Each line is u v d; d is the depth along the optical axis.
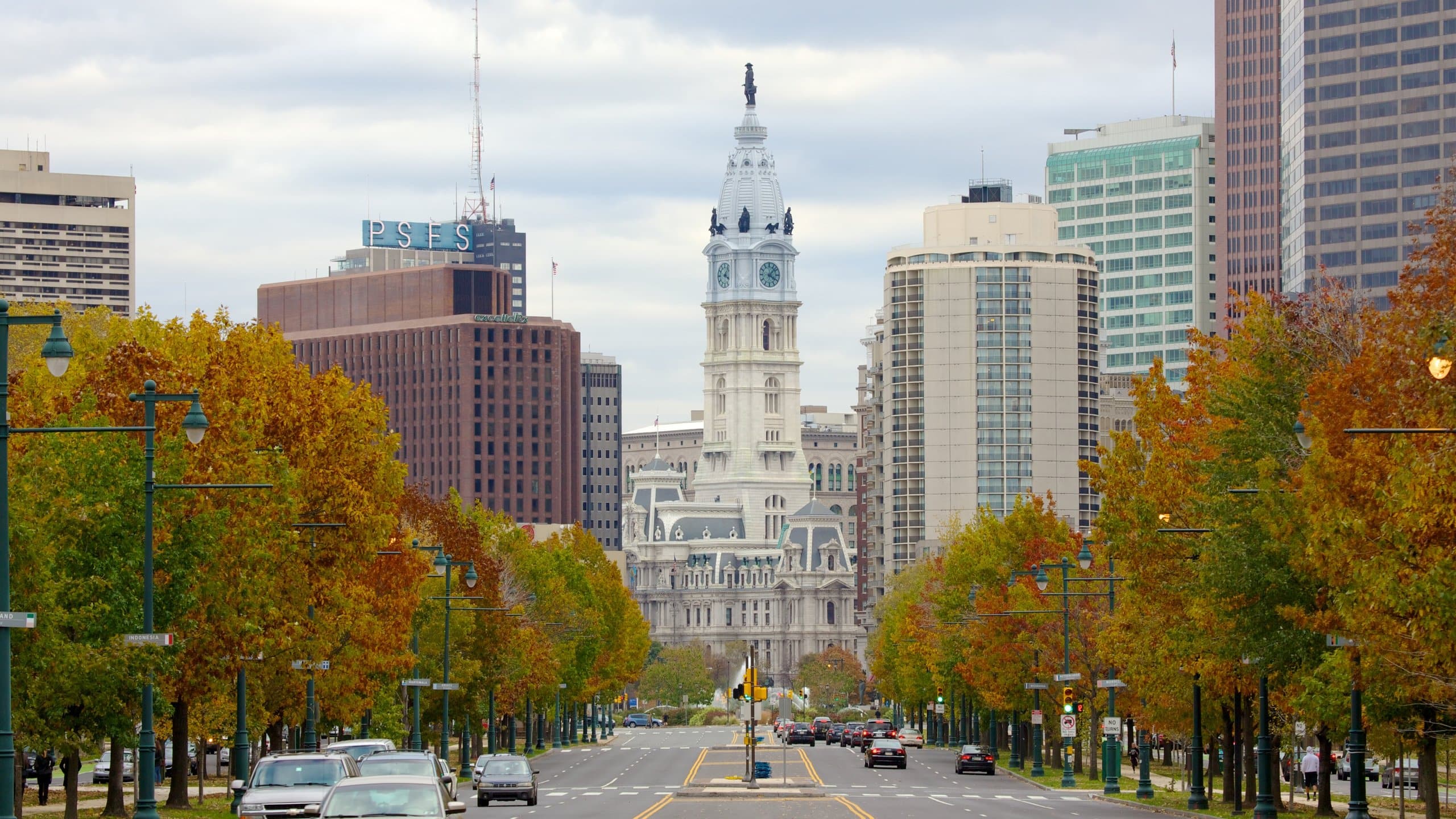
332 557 112.69
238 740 99.31
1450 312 79.12
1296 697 96.94
